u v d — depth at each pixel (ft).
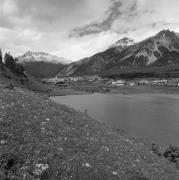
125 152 62.28
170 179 54.24
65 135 53.57
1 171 28.84
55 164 35.76
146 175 48.49
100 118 285.64
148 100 579.07
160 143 166.30
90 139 59.16
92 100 570.46
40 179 30.99
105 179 38.34
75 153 44.60
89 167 39.93
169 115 317.22
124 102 519.19
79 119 83.97
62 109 93.09
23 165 32.14
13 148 35.06
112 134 84.48
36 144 40.14
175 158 94.43
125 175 43.96
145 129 221.05
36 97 102.73
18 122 48.65
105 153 51.98
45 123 57.00
